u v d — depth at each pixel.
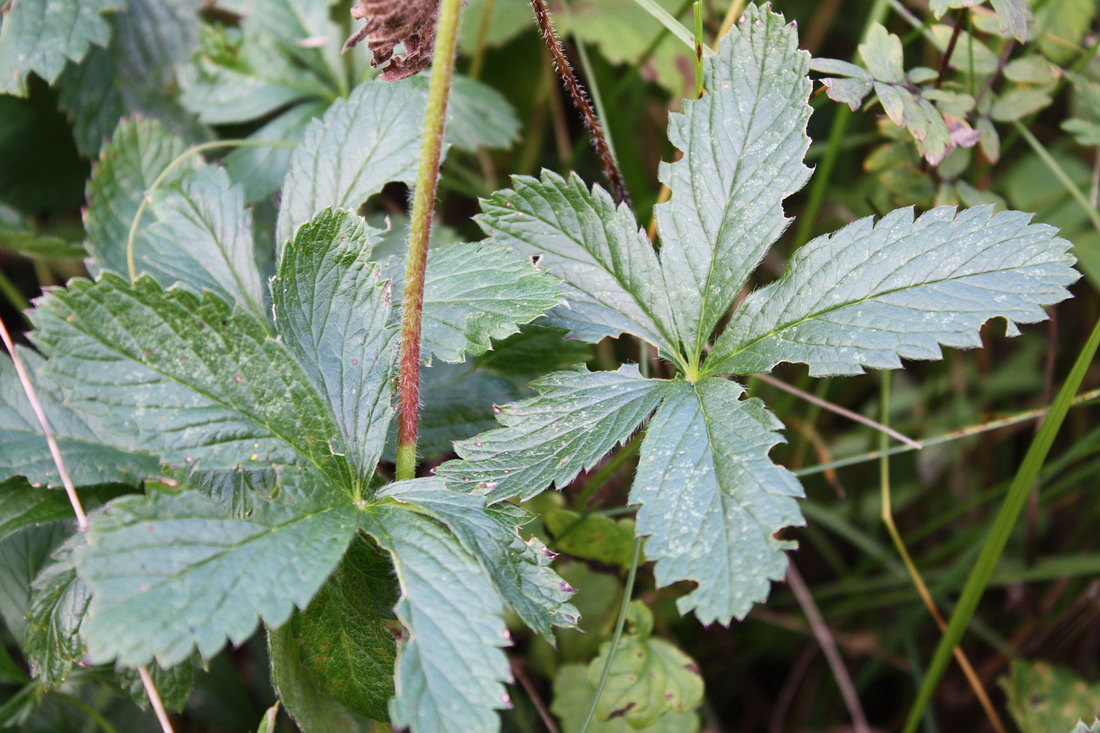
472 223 0.79
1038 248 0.60
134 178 0.65
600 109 0.67
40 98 0.71
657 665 0.65
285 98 0.69
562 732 0.66
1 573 0.63
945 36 0.68
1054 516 0.76
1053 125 0.79
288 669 0.59
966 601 0.65
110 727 0.64
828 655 0.72
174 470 0.60
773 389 0.75
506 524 0.58
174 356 0.57
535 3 0.63
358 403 0.59
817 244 0.61
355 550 0.59
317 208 0.63
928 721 0.71
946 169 0.67
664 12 0.65
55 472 0.60
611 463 0.64
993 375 0.79
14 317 0.73
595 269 0.61
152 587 0.56
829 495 0.76
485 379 0.64
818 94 0.64
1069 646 0.73
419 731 0.56
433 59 0.59
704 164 0.61
